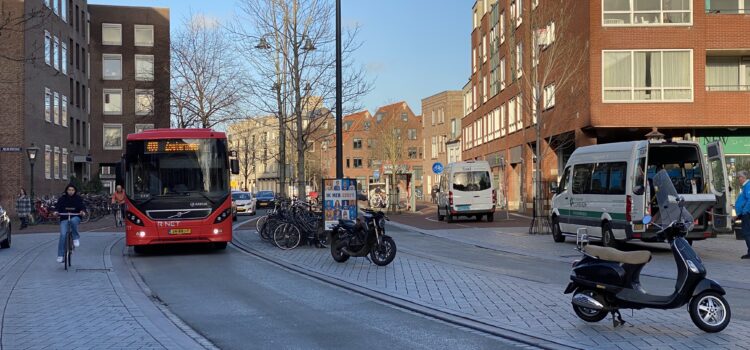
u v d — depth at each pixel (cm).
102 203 4116
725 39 2834
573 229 1870
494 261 1552
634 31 2839
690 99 2839
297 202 1942
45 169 4144
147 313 925
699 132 2959
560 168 3509
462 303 973
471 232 2448
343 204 1731
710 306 772
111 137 6378
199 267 1476
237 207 4272
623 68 2847
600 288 799
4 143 3684
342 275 1290
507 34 4056
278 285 1194
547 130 3400
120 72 6406
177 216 1677
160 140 1698
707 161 1599
